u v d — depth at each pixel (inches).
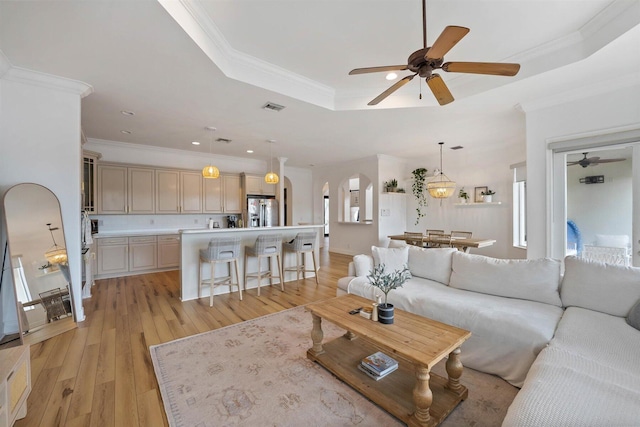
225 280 162.2
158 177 222.2
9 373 56.7
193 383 77.7
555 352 61.7
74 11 72.2
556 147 125.0
